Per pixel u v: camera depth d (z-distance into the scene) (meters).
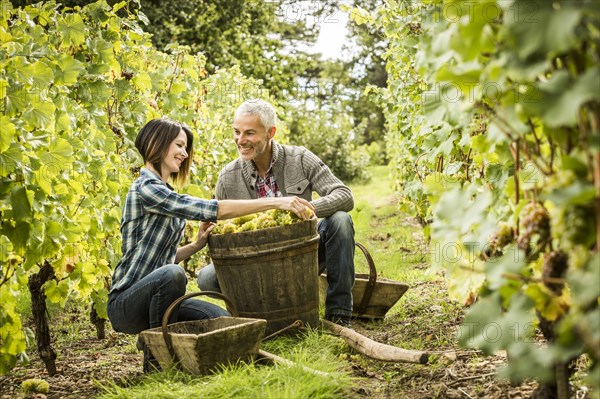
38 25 4.41
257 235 3.80
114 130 5.59
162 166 3.85
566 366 2.12
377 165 34.50
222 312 3.89
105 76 5.29
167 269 3.58
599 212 1.60
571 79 1.56
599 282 1.54
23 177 3.41
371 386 3.28
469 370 3.30
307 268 3.92
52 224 3.70
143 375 3.59
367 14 6.70
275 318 3.93
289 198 3.82
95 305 4.76
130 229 3.73
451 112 2.28
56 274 4.26
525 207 2.03
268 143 4.33
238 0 20.92
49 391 3.69
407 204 7.69
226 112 9.17
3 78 3.46
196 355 3.25
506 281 1.90
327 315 4.25
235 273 3.88
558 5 1.50
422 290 5.73
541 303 1.85
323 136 25.31
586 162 1.68
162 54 6.67
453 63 2.34
